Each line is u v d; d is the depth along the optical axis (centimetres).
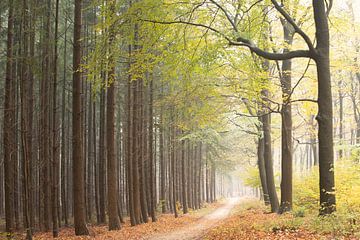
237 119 2550
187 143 4669
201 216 3700
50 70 2452
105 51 1259
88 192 3266
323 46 1234
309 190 2128
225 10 1397
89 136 3384
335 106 3547
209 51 1271
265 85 1580
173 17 1299
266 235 1201
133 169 2675
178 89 2466
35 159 2973
